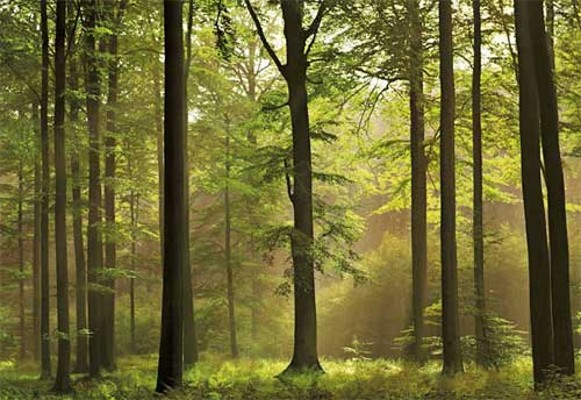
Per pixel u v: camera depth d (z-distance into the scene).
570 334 12.58
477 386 13.81
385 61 19.41
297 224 18.89
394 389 13.80
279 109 21.91
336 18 18.28
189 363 21.84
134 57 23.31
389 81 20.55
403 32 17.64
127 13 21.97
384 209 27.83
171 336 13.12
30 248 40.56
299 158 19.08
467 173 27.80
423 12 19.09
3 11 18.52
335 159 28.02
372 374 17.02
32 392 16.14
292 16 19.12
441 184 16.75
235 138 26.80
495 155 26.69
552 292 12.70
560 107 23.05
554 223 12.70
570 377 11.75
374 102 22.88
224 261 30.05
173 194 13.18
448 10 16.98
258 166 19.94
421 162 22.42
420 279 21.61
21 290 33.03
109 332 23.72
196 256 30.25
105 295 23.38
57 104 16.50
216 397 12.70
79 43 18.83
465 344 18.92
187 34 21.94
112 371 22.20
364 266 41.53
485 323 18.98
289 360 26.44
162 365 13.15
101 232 20.19
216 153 27.59
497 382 13.99
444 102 16.84
